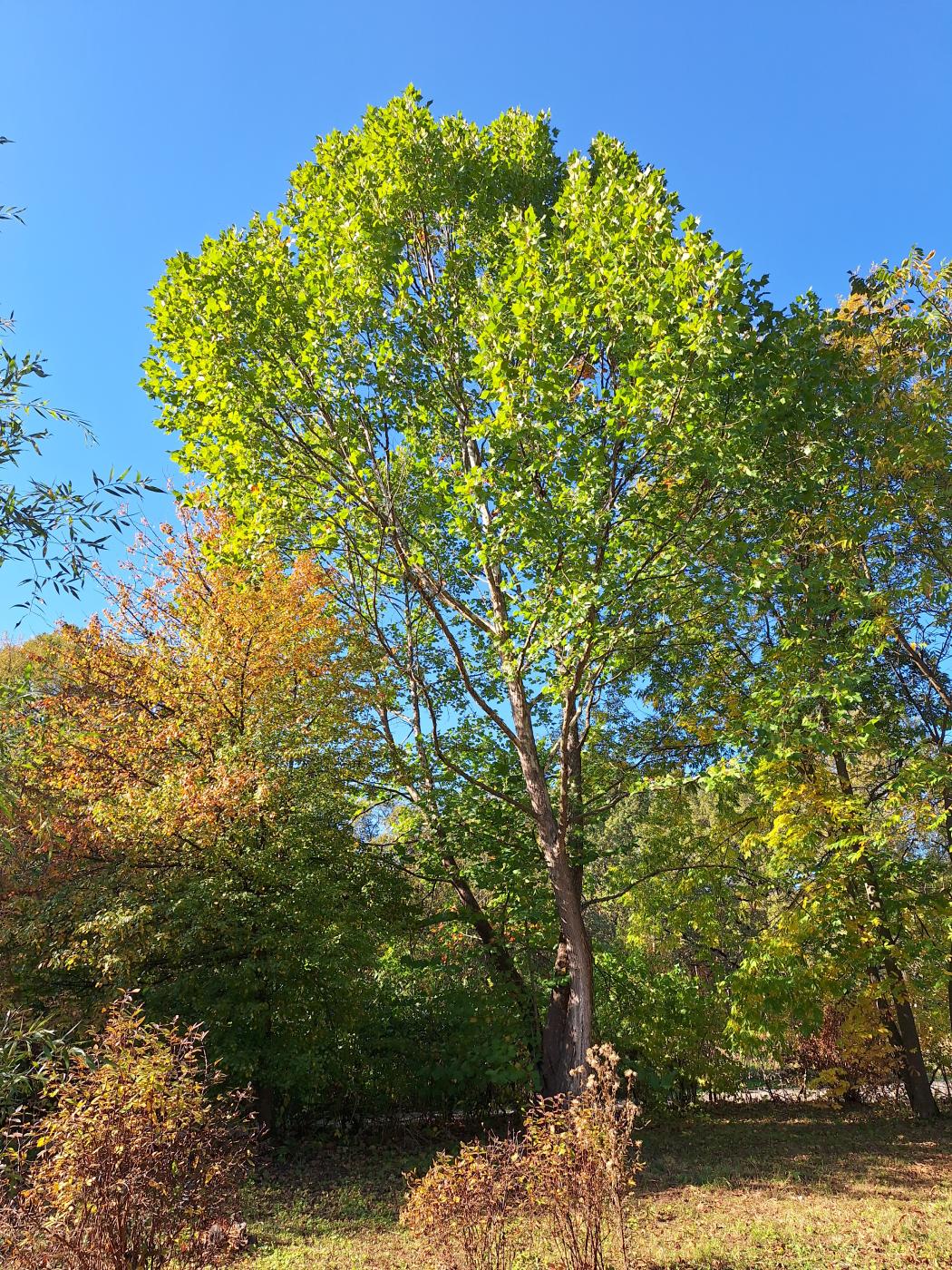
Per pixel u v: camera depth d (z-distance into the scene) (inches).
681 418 344.2
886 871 490.3
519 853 501.4
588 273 353.4
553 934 498.3
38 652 511.8
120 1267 175.6
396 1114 486.9
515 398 358.9
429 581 470.9
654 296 329.4
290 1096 461.7
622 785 501.4
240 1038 420.2
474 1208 213.0
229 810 411.8
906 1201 311.7
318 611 496.7
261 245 447.2
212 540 510.9
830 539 432.1
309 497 455.5
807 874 507.5
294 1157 425.4
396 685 530.6
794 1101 602.5
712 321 317.4
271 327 422.3
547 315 355.3
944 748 458.6
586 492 362.6
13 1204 178.9
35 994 422.6
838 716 397.7
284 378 430.9
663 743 525.7
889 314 476.4
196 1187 192.5
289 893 427.2
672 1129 498.9
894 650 516.1
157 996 410.0
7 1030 190.7
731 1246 259.4
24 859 438.0
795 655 383.9
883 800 491.2
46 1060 187.0
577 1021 430.6
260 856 414.3
